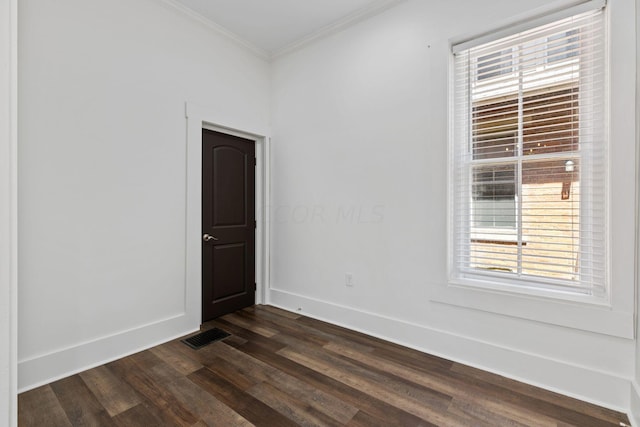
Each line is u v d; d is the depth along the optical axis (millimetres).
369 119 2584
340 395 1744
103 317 2131
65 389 1790
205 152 2869
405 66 2373
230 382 1868
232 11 2596
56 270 1922
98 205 2105
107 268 2152
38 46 1843
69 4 1967
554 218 1879
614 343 1654
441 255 2207
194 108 2662
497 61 2076
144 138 2344
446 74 2166
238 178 3184
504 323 1976
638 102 1557
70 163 1975
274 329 2691
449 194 2180
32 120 1821
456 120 2209
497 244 2070
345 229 2754
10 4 1195
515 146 1994
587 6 1694
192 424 1512
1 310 1161
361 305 2652
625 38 1586
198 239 2711
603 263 1720
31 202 1821
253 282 3375
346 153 2740
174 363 2094
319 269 2951
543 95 1905
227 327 2740
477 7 2037
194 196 2676
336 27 2766
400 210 2412
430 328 2271
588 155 1771
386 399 1710
